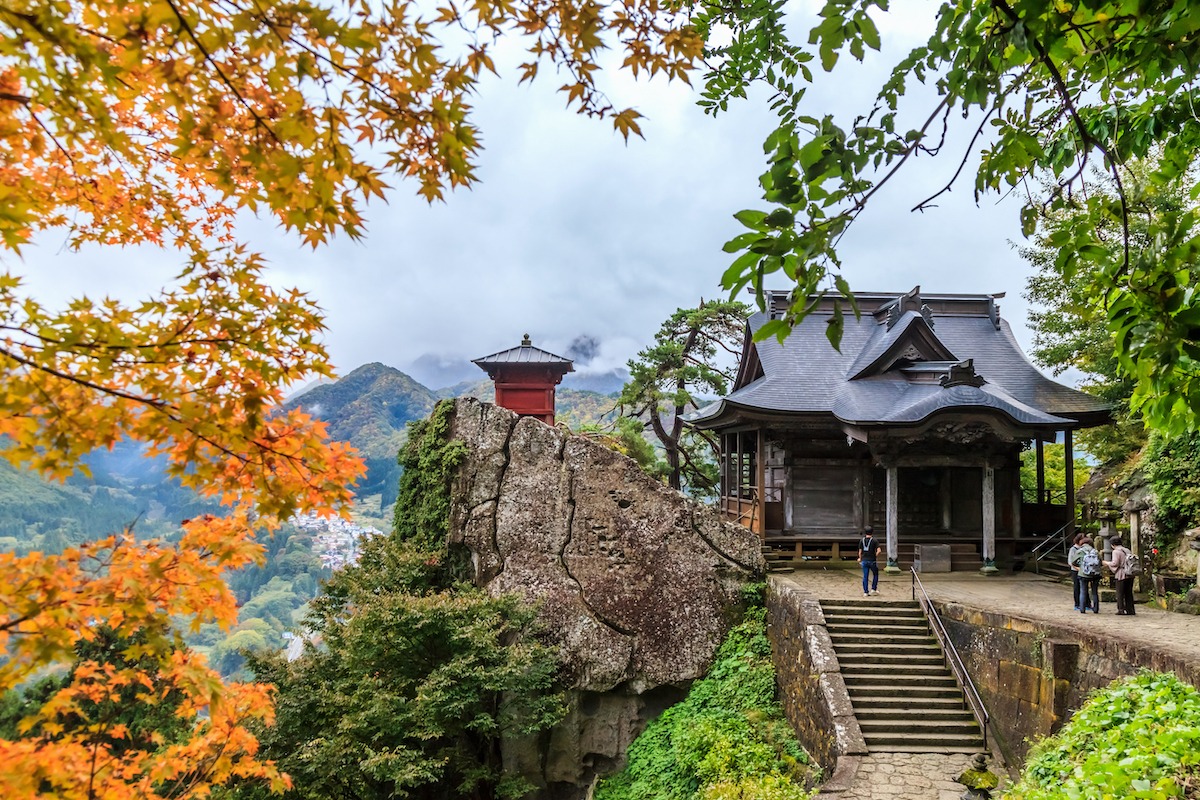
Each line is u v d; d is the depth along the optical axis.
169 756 4.66
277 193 3.53
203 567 3.91
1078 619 14.36
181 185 4.46
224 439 3.91
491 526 22.05
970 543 22.66
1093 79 3.98
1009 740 12.93
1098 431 26.23
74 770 3.63
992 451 21.61
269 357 4.04
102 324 3.71
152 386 3.82
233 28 3.07
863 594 18.00
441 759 15.96
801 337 26.75
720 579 20.95
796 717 16.16
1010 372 25.08
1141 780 6.44
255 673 16.72
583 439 22.48
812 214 3.11
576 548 21.50
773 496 24.59
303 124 3.29
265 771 4.98
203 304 3.97
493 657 16.98
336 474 4.17
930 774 12.01
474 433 23.22
